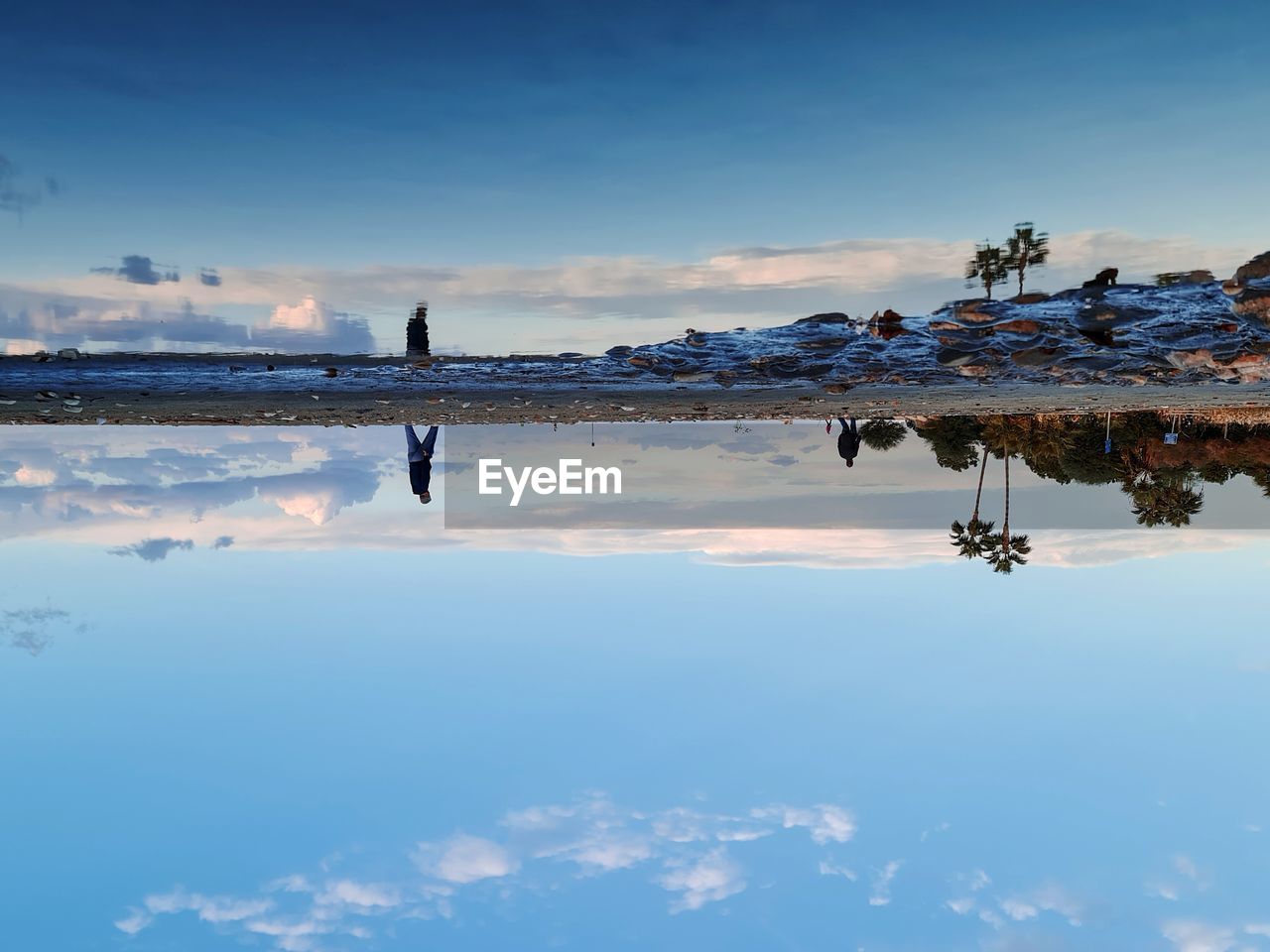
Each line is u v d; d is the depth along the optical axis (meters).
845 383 7.43
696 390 7.70
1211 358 6.35
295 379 7.84
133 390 7.30
